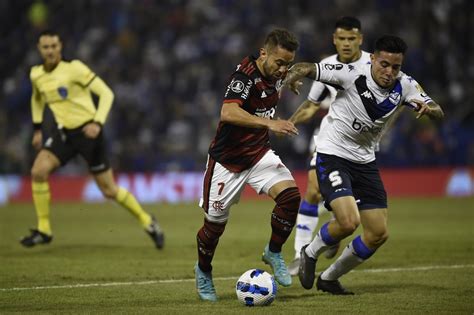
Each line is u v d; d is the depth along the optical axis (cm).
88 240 4325
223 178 2378
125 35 9031
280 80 2353
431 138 8012
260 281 2289
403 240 4116
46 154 3731
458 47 9125
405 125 8050
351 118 2447
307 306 2291
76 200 7569
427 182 7856
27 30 9312
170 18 9288
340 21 2856
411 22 9144
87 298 2461
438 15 9269
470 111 8312
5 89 8500
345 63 2634
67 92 3712
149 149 8000
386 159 7919
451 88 8638
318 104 2958
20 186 7481
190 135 8119
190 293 2558
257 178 2408
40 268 3177
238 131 2342
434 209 6284
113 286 2708
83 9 9419
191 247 3934
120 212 6366
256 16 9294
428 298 2433
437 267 3134
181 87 8569
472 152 8069
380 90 2406
